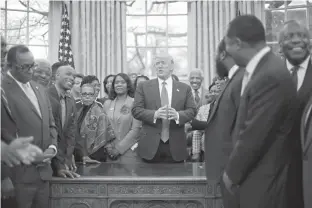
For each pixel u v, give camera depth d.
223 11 7.66
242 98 1.88
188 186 2.68
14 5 7.70
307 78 2.10
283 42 2.19
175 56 8.02
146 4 8.07
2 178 2.10
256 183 1.82
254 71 1.84
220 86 4.10
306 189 1.87
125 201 2.70
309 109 1.91
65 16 7.56
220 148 2.19
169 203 2.70
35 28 7.82
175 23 8.04
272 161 1.82
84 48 7.66
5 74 2.43
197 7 7.77
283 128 1.83
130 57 8.04
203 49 7.73
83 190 2.69
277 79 1.75
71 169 2.95
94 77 4.12
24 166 2.38
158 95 3.38
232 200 2.12
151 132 3.34
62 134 2.91
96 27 7.75
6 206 2.34
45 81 3.02
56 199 2.69
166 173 2.86
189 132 4.24
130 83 4.03
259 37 1.89
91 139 3.56
